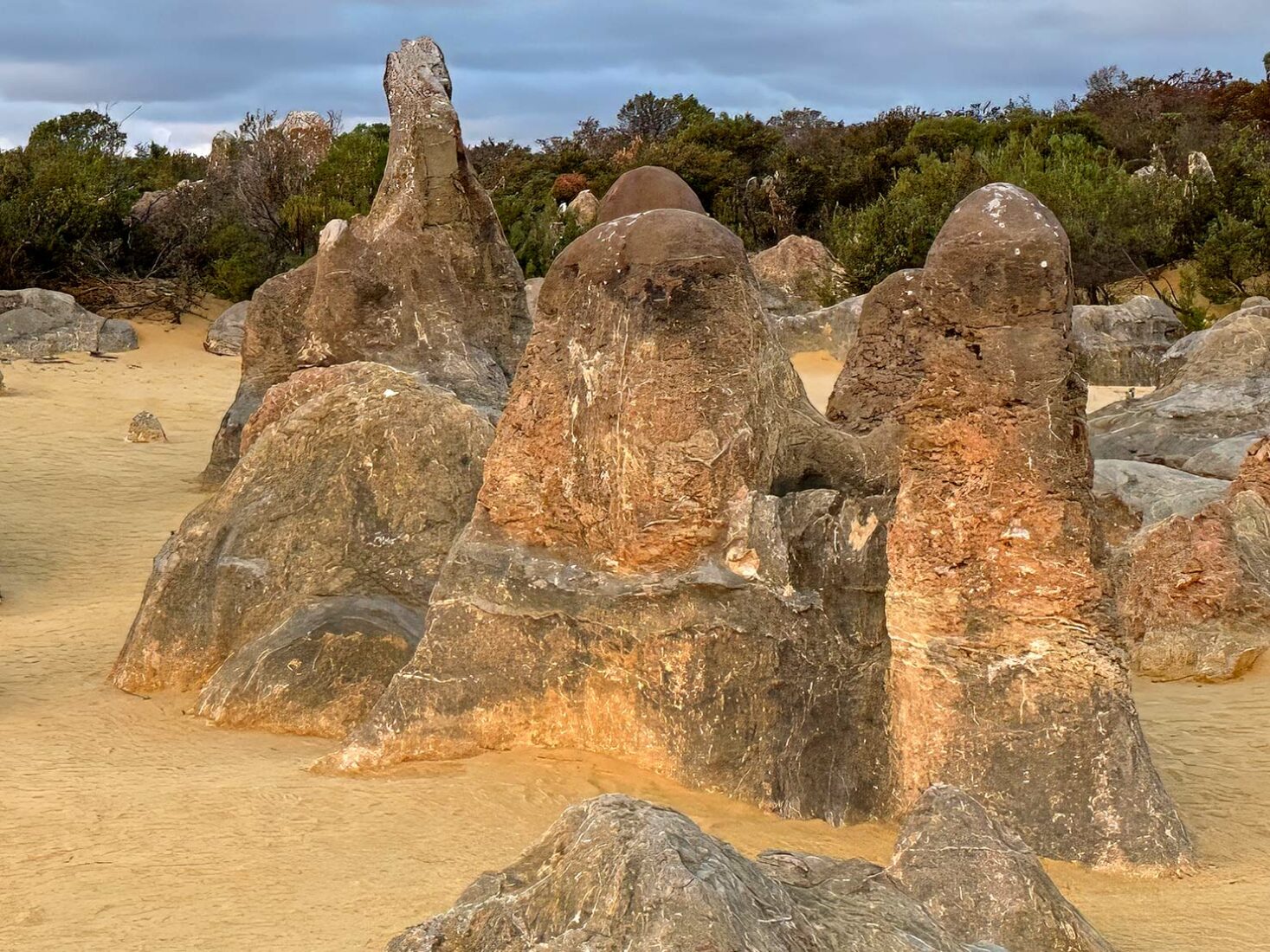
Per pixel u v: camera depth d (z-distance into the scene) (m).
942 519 8.88
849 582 9.15
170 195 46.22
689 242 9.41
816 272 44.78
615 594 9.27
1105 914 7.39
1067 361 8.77
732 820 8.61
